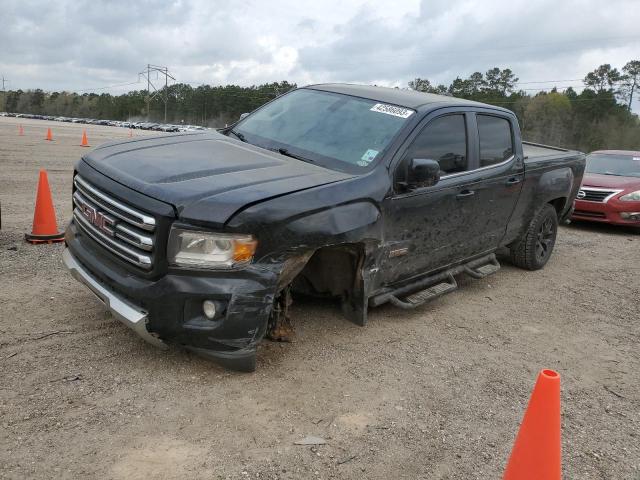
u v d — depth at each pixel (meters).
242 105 131.25
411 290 4.81
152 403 3.25
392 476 2.86
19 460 2.67
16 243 6.19
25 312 4.30
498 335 4.91
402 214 4.32
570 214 7.61
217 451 2.90
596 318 5.61
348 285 4.25
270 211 3.35
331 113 4.82
